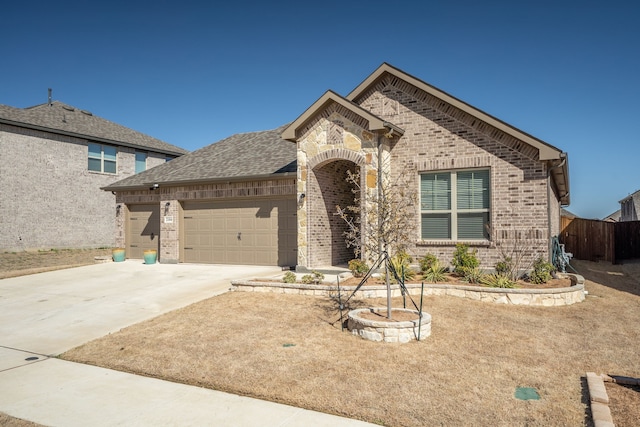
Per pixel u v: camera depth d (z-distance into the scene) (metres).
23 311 10.48
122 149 28.81
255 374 6.34
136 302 10.93
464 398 5.50
